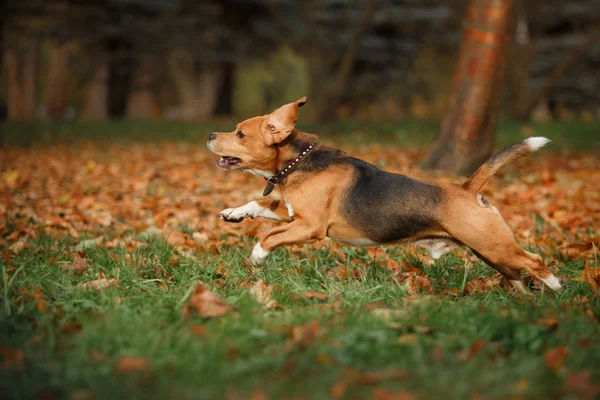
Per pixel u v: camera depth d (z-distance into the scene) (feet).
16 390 15.10
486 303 21.99
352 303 21.35
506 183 48.08
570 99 152.15
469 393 14.94
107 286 23.02
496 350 17.65
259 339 17.99
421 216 23.65
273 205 26.43
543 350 17.66
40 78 176.96
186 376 15.78
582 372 15.93
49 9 128.06
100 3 130.72
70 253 27.94
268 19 135.95
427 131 92.48
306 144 25.14
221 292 22.85
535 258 23.49
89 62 149.59
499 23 49.39
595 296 22.15
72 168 57.82
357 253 29.27
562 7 122.93
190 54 144.05
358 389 15.01
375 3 102.63
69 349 17.37
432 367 16.12
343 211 24.49
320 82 108.17
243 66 158.51
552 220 35.86
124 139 86.07
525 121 110.42
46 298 21.39
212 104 161.48
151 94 155.43
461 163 50.96
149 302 21.35
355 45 104.68
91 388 15.14
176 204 40.22
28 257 26.73
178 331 18.52
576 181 47.91
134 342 17.60
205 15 139.33
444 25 134.10
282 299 22.25
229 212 26.25
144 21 131.44
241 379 15.60
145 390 15.14
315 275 25.53
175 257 27.30
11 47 150.71
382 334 17.89
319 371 15.96
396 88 161.58
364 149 71.46
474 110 50.39
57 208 39.14
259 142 24.94
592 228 34.32
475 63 50.06
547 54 143.43
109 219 35.65
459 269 26.55
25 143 78.38
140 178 51.21
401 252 29.09
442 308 20.65
